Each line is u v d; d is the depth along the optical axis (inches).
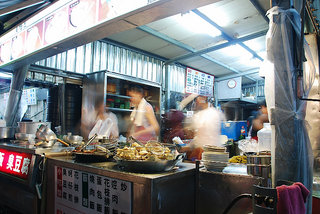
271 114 69.9
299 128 69.4
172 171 82.5
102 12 89.2
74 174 96.7
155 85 244.7
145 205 71.6
